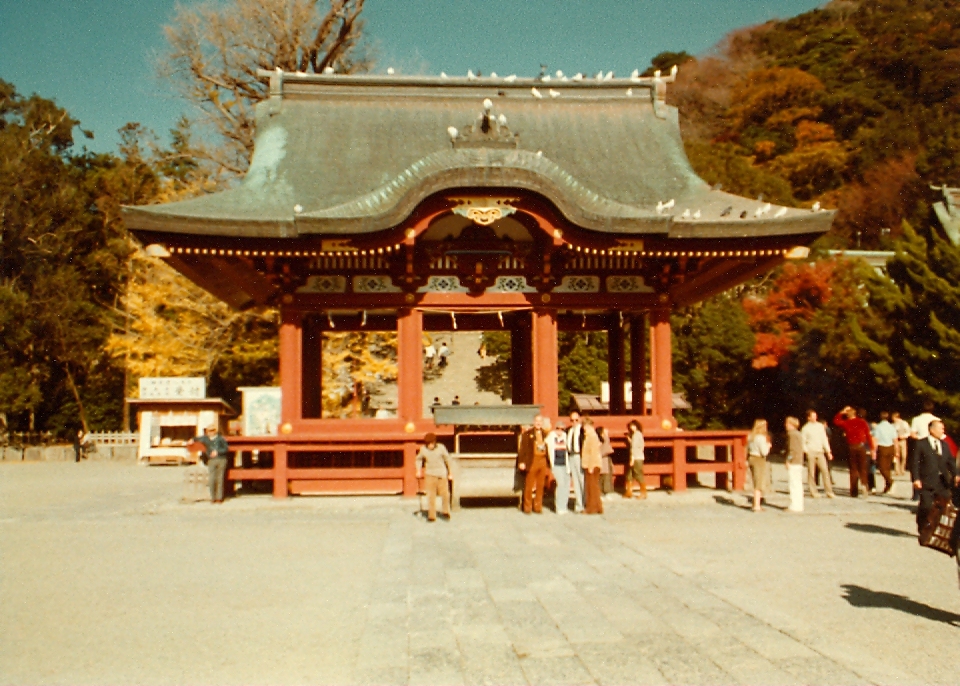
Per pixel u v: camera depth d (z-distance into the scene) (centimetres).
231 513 1877
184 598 1043
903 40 8231
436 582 1094
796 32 9450
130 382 5284
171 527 1683
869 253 5181
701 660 746
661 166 2547
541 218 2044
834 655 760
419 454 1762
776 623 873
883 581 1130
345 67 4806
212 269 2316
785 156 7312
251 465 2298
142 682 722
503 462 2433
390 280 2209
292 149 2502
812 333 3722
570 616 908
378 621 895
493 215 2023
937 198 4503
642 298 2261
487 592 1033
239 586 1112
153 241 1975
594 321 2794
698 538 1503
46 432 5162
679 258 2216
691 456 2373
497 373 5191
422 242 2195
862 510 1880
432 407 1897
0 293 4803
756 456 1880
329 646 826
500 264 2233
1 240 5150
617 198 2367
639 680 694
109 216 5472
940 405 2884
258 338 4534
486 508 1938
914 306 3061
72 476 3312
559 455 1833
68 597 1052
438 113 2680
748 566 1237
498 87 2755
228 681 722
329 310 2203
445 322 2777
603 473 2045
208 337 4388
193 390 4047
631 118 2738
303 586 1110
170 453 4016
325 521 1747
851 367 3347
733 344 3928
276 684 712
